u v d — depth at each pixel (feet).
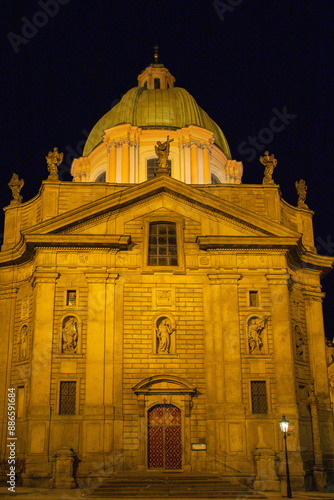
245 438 110.01
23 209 134.82
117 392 111.86
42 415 109.19
